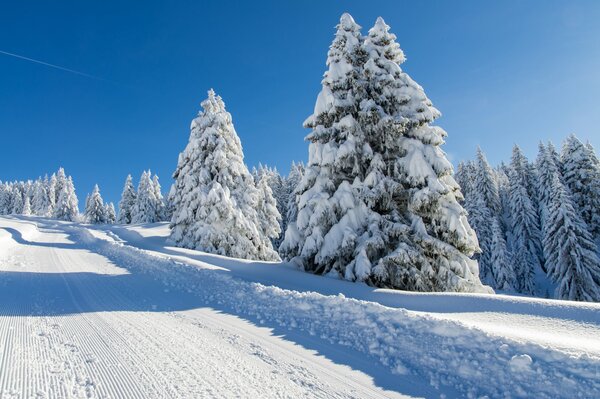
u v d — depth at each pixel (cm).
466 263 1510
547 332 725
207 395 462
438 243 1489
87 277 1405
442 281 1493
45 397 438
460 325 642
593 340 646
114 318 831
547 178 4294
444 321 665
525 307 905
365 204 1622
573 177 3972
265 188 4041
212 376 525
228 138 3173
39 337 666
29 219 7456
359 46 1803
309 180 1752
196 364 569
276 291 1088
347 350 657
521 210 4356
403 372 560
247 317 891
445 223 1538
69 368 532
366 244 1488
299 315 874
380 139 1703
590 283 2766
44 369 522
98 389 468
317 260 1592
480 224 4300
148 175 6725
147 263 1798
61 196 8638
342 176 1730
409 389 506
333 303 893
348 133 1681
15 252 2200
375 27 1827
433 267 1534
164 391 469
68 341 653
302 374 546
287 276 1584
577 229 2912
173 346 652
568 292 2852
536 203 4938
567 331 723
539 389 471
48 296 1036
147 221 6488
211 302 1057
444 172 1568
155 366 553
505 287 3697
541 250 4328
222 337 720
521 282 3988
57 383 479
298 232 1767
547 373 487
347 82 1762
